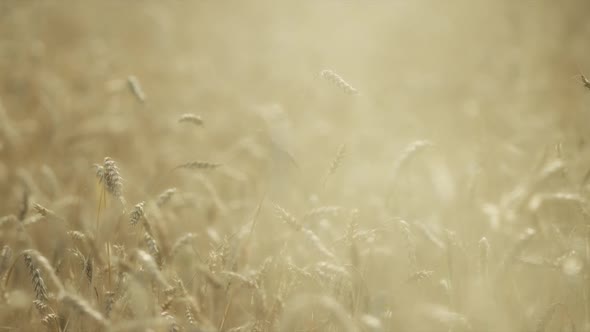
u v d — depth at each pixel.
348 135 7.30
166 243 3.10
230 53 11.80
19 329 3.19
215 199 4.32
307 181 5.83
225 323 3.35
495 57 10.31
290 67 10.40
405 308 3.44
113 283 3.17
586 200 3.66
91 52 9.74
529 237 3.36
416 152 3.78
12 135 6.01
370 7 14.23
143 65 10.30
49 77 8.60
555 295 3.68
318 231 3.88
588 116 5.85
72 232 3.10
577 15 12.08
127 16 13.38
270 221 4.77
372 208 4.97
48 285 3.52
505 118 7.08
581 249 3.40
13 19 10.39
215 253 3.19
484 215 4.47
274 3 15.06
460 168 5.77
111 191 2.84
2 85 8.21
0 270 3.13
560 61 9.44
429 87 9.36
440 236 4.07
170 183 6.02
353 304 3.04
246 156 6.62
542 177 3.91
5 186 5.61
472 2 13.82
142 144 6.90
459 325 3.14
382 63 11.23
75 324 2.98
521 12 11.97
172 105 8.68
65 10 13.11
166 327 2.78
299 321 3.15
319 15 14.08
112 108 7.52
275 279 3.49
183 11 14.80
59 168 6.00
